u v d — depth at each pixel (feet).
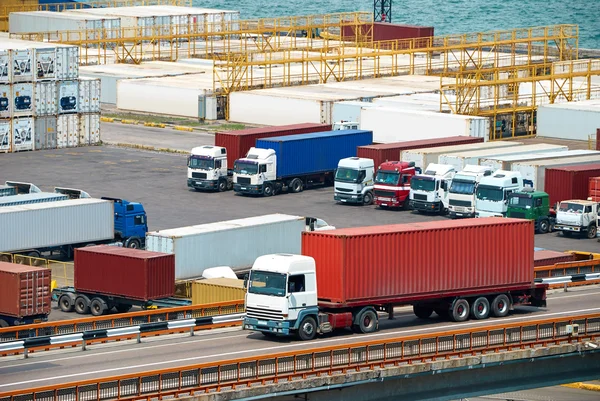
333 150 624.18
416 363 301.22
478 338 314.96
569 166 564.30
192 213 555.28
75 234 470.39
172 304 393.50
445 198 561.43
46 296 374.43
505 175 542.98
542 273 404.98
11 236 451.94
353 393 299.38
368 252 332.19
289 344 322.96
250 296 326.85
